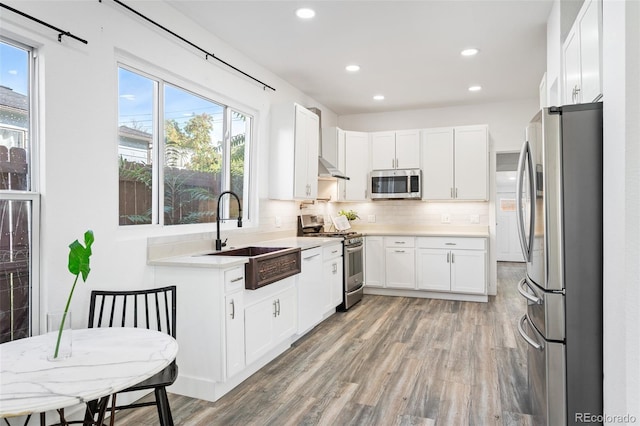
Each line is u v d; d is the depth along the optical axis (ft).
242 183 13.64
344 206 20.99
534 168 6.92
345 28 11.20
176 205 10.76
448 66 14.08
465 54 13.00
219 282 8.54
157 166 10.02
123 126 9.08
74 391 4.24
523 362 10.44
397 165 19.08
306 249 12.61
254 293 9.75
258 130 13.84
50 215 7.11
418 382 9.32
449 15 10.44
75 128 7.56
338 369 10.12
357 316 15.14
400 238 18.30
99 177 8.07
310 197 15.30
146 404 6.09
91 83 7.89
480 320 14.40
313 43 12.16
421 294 18.34
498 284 21.20
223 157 12.62
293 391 8.93
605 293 5.83
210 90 11.51
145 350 5.48
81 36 7.67
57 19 7.21
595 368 6.16
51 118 7.12
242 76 12.84
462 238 17.37
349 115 21.26
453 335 12.71
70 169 7.47
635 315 4.71
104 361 5.08
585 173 6.18
